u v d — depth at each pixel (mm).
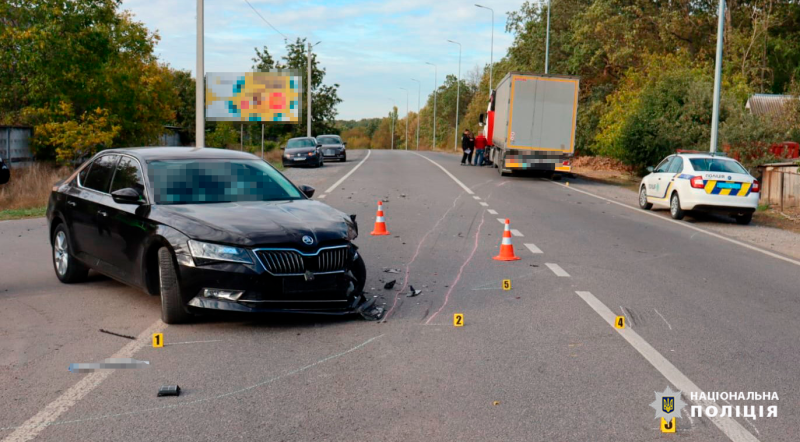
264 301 6316
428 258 10516
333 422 4355
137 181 7461
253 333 6387
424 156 56156
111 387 4973
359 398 4781
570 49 49062
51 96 27531
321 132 64938
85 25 28094
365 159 48750
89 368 5379
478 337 6348
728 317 7348
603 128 36688
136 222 7008
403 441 4082
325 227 6777
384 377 5223
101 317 6918
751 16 42906
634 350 6031
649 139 27672
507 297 8031
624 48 40438
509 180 28219
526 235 13266
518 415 4500
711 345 6238
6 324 6641
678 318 7242
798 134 28469
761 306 7938
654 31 43250
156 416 4438
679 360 5766
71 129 26516
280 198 7602
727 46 42031
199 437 4113
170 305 6547
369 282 8703
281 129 51688
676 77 29000
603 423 4387
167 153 7910
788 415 4594
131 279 7195
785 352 6062
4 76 27516
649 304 7848
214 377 5191
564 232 13844
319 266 6547
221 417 4430
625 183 29812
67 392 4859
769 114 29281
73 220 8234
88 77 28000
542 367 5508
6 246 11344
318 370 5367
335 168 35406
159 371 5320
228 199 7383
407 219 15258
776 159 24031
